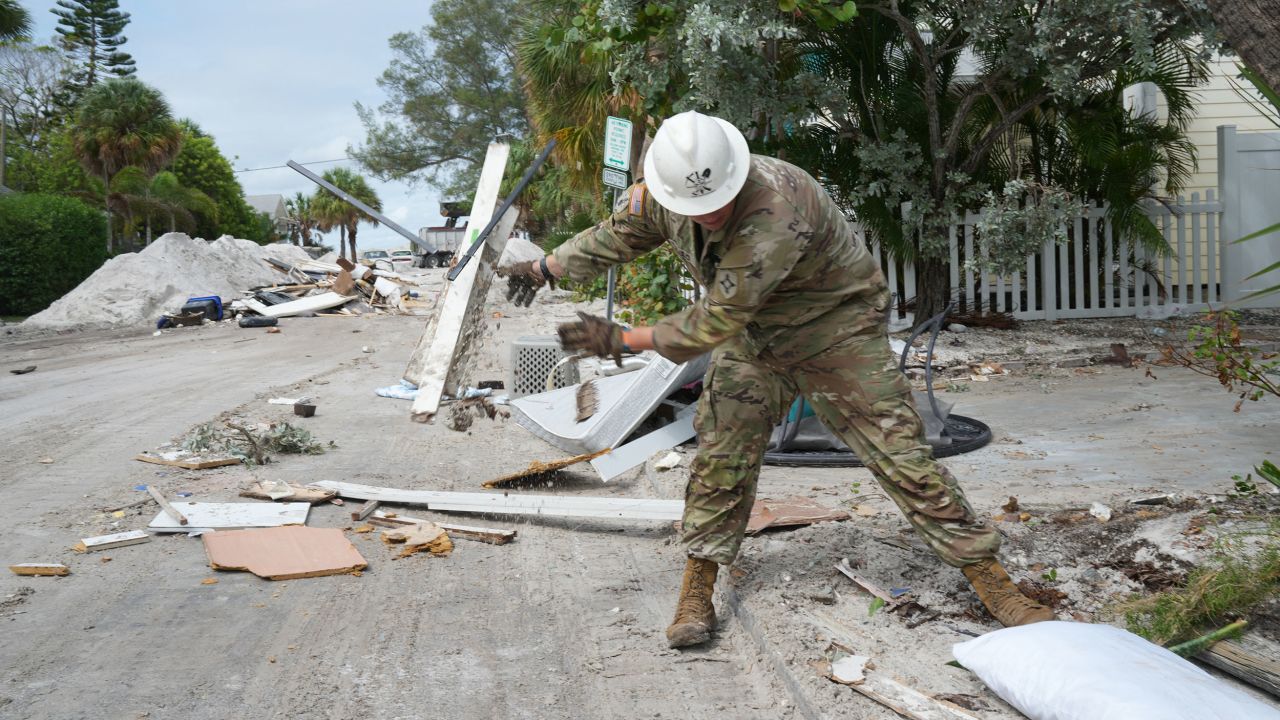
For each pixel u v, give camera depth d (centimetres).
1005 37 932
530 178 420
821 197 288
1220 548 331
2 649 321
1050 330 1035
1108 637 244
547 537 452
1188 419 623
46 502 503
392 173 5231
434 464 597
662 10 851
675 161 266
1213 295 1152
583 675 302
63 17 6184
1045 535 386
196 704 281
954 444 553
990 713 244
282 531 440
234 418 758
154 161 4569
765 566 370
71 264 2605
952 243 1053
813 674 274
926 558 369
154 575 394
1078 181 1130
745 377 316
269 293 2109
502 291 1911
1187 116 1205
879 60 1033
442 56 5025
